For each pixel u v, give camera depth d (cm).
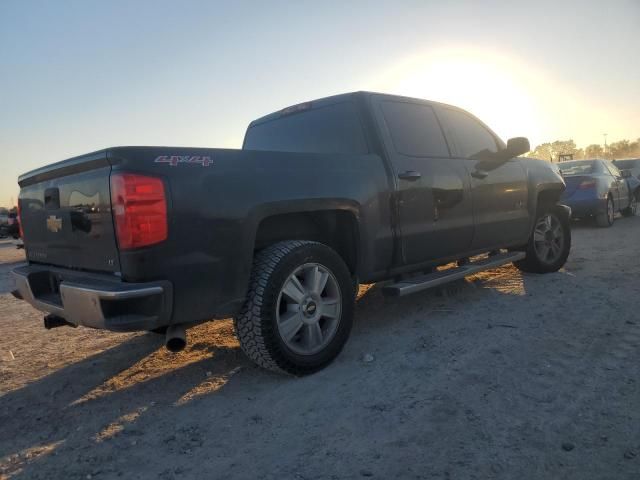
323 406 303
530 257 612
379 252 410
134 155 280
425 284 430
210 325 498
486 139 562
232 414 301
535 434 257
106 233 291
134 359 416
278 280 329
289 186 343
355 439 263
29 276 359
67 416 315
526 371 335
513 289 563
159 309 284
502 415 278
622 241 891
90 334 514
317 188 360
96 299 276
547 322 436
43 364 423
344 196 377
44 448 275
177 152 297
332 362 370
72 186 320
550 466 229
